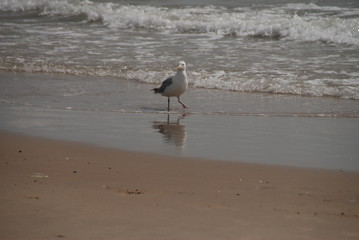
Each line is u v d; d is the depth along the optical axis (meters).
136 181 8.88
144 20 28.30
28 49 23.84
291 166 10.04
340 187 8.74
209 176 9.30
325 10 28.69
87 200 7.74
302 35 24.45
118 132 12.80
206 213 7.30
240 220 7.07
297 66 19.77
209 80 18.61
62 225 6.76
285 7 29.78
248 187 8.66
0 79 19.34
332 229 6.82
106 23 29.33
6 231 6.56
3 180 8.73
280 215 7.29
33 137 12.16
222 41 24.80
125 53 22.78
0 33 27.31
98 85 18.58
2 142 11.68
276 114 14.75
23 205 7.46
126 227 6.73
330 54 21.53
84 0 33.91
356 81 17.70
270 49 22.83
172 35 26.36
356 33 23.86
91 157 10.53
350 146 11.55
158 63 20.97
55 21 30.27
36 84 18.59
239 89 17.83
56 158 10.38
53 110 15.17
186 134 12.68
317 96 16.73
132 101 16.47
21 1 32.97
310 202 7.91
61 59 22.03
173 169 9.74
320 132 12.85
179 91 15.29
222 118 14.41
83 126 13.36
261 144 11.76
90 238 6.38
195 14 29.03
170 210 7.39
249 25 25.94
